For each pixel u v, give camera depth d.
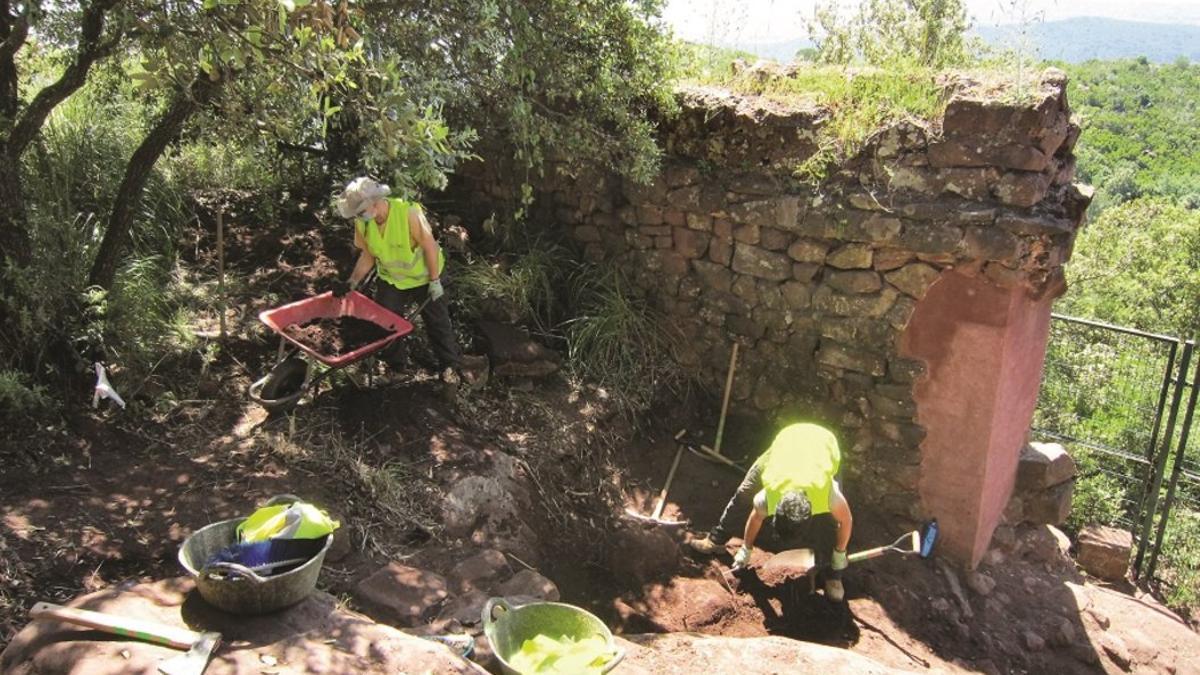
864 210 5.93
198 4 4.06
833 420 6.51
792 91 6.45
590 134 6.16
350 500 4.80
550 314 6.94
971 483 6.11
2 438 4.61
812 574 5.74
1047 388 7.89
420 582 4.27
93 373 5.11
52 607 3.26
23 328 4.88
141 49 5.07
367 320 5.56
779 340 6.57
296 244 7.07
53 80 7.20
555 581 5.22
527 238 7.30
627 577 5.50
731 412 6.92
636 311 6.97
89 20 4.69
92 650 3.11
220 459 4.88
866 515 6.47
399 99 4.25
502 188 7.52
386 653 3.30
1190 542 7.87
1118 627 6.31
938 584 6.08
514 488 5.39
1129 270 17.19
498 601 3.76
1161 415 7.25
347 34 4.09
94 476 4.57
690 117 6.46
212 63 4.20
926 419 6.16
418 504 4.93
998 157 5.51
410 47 5.21
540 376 6.38
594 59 5.95
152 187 6.64
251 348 5.85
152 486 4.58
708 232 6.64
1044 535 6.97
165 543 4.18
